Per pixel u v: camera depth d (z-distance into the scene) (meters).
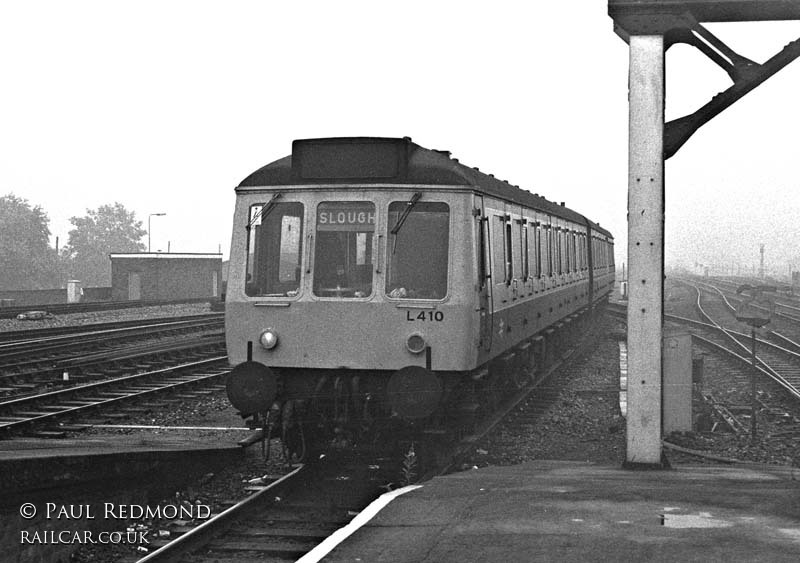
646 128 8.38
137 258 61.00
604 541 5.67
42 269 85.31
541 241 16.41
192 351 23.88
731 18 8.37
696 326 35.09
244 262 10.77
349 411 10.65
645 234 8.41
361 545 5.69
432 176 10.42
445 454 10.95
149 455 8.88
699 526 6.02
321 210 10.55
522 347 15.38
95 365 19.80
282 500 9.52
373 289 10.36
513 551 5.49
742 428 14.09
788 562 5.17
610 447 12.16
